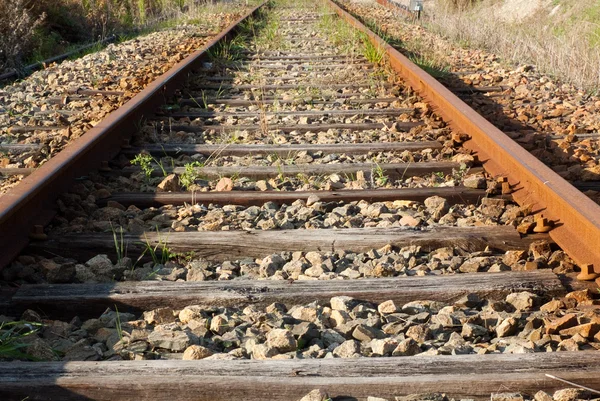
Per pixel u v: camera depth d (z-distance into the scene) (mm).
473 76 9297
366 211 4242
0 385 2391
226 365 2500
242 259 3693
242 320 2979
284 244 3711
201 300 3121
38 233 3717
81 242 3686
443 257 3629
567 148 5684
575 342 2732
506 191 4477
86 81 8859
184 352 2729
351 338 2896
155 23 17438
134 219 4070
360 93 8117
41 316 3086
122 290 3166
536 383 2414
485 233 3809
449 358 2537
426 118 6660
